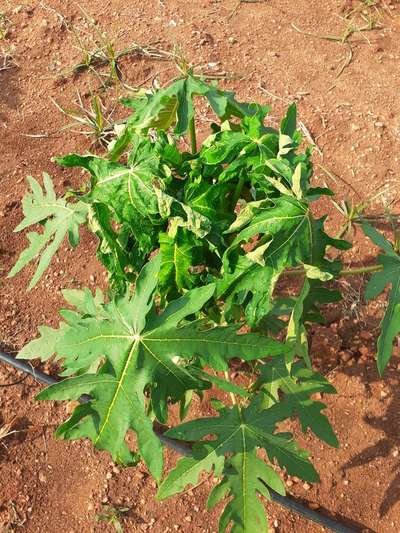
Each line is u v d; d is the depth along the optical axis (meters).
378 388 2.81
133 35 4.09
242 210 1.86
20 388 2.92
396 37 4.05
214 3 4.29
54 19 4.20
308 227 1.88
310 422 2.24
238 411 2.13
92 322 1.91
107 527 2.58
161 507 2.61
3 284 3.21
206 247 2.03
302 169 1.90
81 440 2.78
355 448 2.69
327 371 2.87
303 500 2.60
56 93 3.87
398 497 2.57
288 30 4.11
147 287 1.84
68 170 3.54
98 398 1.82
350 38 4.06
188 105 2.14
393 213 3.28
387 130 3.58
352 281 3.09
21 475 2.71
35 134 3.69
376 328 2.96
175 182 2.01
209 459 2.07
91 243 3.31
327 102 3.72
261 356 1.86
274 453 2.08
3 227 3.36
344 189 3.37
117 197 1.92
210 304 2.30
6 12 4.30
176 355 1.84
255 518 2.05
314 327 2.97
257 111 2.20
